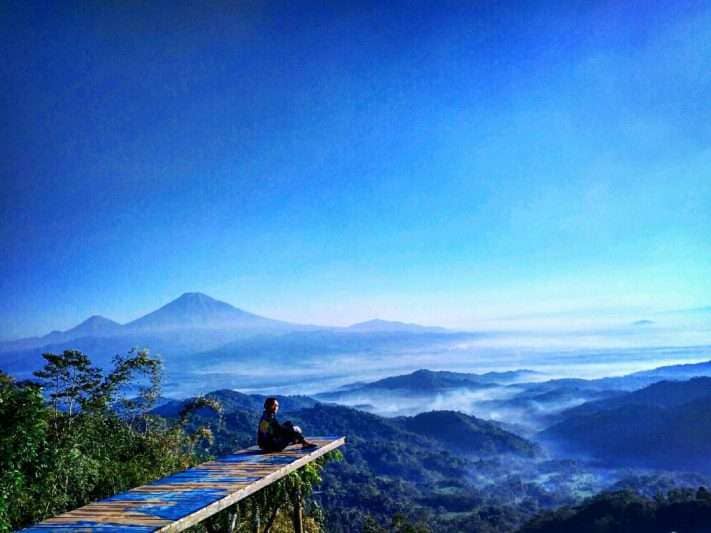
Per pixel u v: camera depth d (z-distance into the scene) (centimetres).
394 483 18138
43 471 875
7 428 779
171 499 541
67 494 959
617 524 10731
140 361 1314
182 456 1530
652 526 10488
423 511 14525
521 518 15225
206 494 558
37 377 1091
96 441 1164
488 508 16125
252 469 674
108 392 1197
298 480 834
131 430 1398
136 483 1185
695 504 10544
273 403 811
